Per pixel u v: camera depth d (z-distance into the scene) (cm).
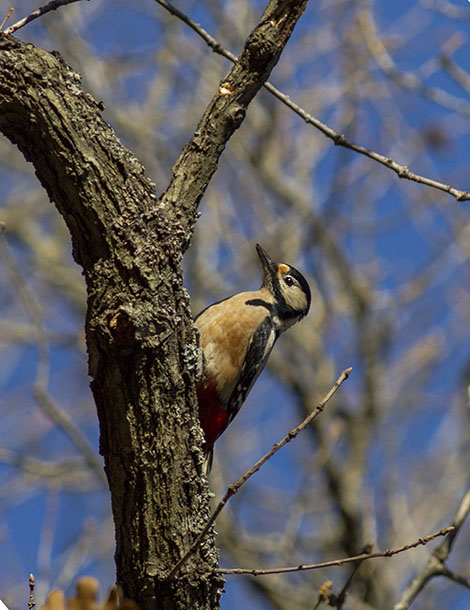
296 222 1606
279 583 1441
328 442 1529
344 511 1469
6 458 1224
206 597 592
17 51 575
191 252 1563
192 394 595
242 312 951
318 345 1614
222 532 1449
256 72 640
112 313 561
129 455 581
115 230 571
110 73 1639
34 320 1145
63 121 568
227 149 1639
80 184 569
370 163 1591
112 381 573
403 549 563
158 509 584
